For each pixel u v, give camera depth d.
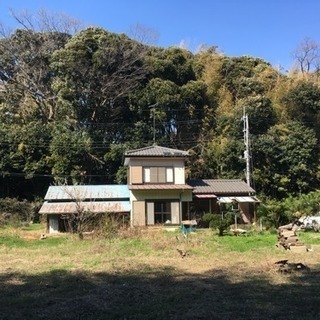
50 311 7.60
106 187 31.72
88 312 7.48
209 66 47.31
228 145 37.34
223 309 7.52
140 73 41.03
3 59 41.53
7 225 28.39
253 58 49.81
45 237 21.70
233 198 30.81
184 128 41.97
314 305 7.71
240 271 11.51
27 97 42.00
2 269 12.35
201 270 11.82
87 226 22.52
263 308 7.53
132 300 8.34
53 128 37.84
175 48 45.00
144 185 29.30
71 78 38.62
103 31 40.56
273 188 37.41
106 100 40.72
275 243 17.81
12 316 7.30
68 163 35.75
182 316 7.07
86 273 11.48
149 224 28.52
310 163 38.06
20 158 36.31
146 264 12.88
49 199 28.75
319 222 25.11
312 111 41.59
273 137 38.09
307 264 12.53
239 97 45.62
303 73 49.62
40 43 42.53
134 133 40.09
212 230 24.33
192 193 30.80
